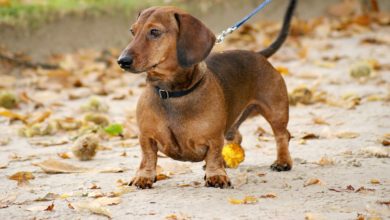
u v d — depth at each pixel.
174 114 4.86
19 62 10.58
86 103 8.39
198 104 4.85
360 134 6.73
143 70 4.68
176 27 4.79
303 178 5.25
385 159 5.78
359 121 7.34
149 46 4.70
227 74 5.32
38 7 12.08
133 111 8.04
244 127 7.35
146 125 4.96
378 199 4.60
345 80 9.66
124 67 4.64
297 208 4.44
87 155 6.04
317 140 6.62
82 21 11.95
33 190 5.01
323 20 14.03
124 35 12.13
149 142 5.05
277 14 14.13
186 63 4.71
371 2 14.56
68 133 7.27
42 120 7.73
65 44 11.56
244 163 5.85
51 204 4.60
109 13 12.28
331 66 10.53
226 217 4.27
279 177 5.30
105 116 7.55
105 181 5.28
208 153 5.02
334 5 14.70
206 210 4.43
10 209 4.56
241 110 5.53
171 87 4.82
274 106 5.65
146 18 4.80
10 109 8.51
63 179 5.37
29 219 4.32
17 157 6.11
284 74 10.01
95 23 12.03
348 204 4.50
